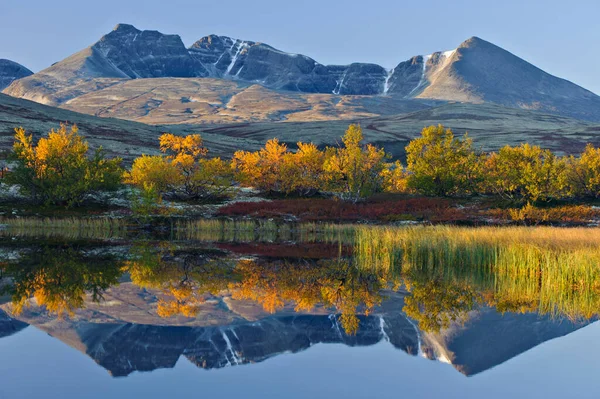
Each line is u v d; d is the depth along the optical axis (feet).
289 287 77.20
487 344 48.44
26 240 131.75
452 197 205.98
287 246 129.70
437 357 45.19
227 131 620.49
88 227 163.43
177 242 136.46
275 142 225.76
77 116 456.45
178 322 55.67
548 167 185.78
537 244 86.17
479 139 521.24
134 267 94.58
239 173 217.15
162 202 192.95
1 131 328.70
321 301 67.36
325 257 110.01
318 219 177.68
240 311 61.05
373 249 111.65
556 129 601.62
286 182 216.95
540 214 171.12
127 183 211.61
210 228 162.71
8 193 188.65
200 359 43.86
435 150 215.72
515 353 46.01
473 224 166.61
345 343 48.88
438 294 72.84
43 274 86.28
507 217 174.70
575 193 204.64
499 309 63.52
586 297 70.85
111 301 65.98
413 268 95.04
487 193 212.02
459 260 93.50
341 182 205.87
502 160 199.21
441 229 113.70
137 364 42.55
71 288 74.69
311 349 46.78
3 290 72.90
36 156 184.65
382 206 190.90
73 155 189.98
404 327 54.65
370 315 59.93
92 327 53.36
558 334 52.65
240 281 81.76
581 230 107.55
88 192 189.78
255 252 117.60
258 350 46.32
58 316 57.82
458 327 55.01
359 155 205.87
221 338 49.96
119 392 36.68
